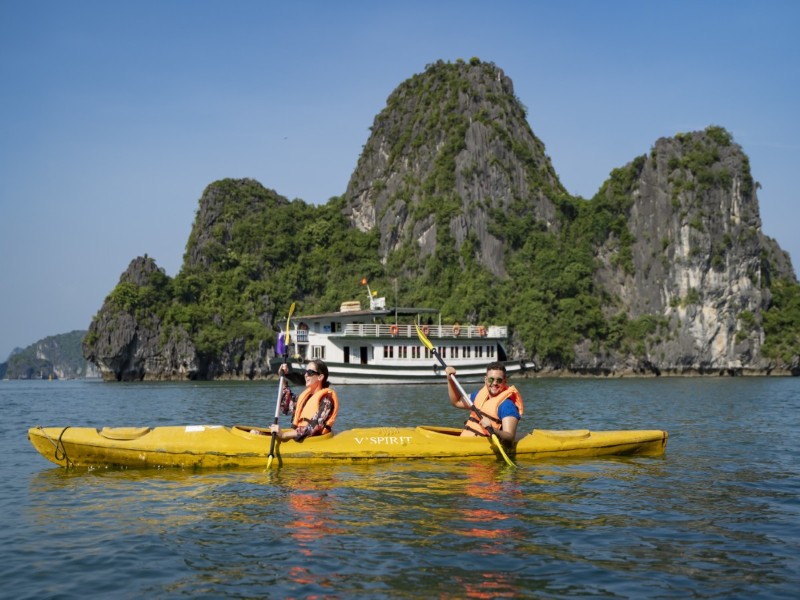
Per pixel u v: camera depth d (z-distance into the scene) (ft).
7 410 90.84
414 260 359.25
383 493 29.71
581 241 347.77
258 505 27.73
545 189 368.89
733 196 326.44
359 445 35.99
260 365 306.76
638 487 31.30
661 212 334.65
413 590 18.92
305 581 19.61
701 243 319.88
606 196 354.74
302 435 35.70
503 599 18.37
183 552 22.15
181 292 316.60
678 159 334.65
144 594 18.88
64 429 36.06
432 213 360.69
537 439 38.60
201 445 34.96
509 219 355.36
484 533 23.99
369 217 401.90
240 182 402.93
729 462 38.37
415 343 164.96
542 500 28.68
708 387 171.83
